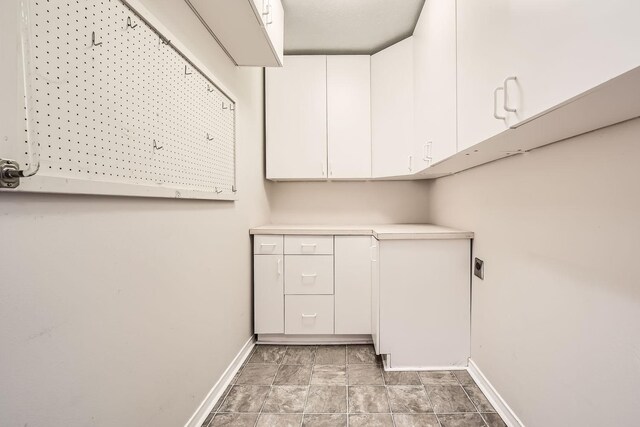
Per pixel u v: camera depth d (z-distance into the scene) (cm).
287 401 142
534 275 111
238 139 170
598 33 51
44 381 61
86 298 70
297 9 176
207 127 132
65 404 65
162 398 101
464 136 113
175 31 108
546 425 104
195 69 121
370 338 206
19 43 54
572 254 93
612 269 79
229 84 160
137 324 88
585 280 88
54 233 63
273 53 155
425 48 165
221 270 151
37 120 57
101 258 75
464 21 112
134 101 85
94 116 71
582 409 88
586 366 87
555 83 62
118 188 77
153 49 93
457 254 167
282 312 201
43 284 60
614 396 78
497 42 87
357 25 194
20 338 56
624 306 76
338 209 263
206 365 134
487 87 94
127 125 82
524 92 73
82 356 69
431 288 167
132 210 86
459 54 117
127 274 84
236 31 135
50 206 62
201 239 129
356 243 199
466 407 137
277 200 263
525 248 117
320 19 187
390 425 126
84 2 68
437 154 146
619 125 77
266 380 160
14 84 54
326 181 263
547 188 104
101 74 73
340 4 172
